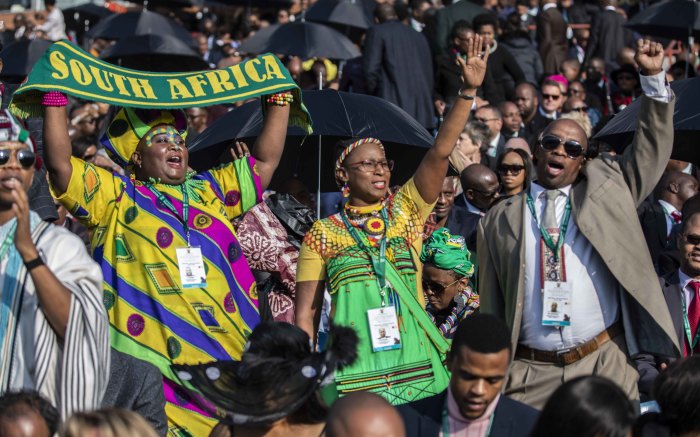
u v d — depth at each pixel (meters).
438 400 5.61
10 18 21.45
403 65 14.62
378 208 7.12
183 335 6.90
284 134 7.62
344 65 16.20
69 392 5.43
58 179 6.88
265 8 20.97
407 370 6.80
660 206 10.05
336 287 6.91
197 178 7.46
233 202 7.47
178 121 7.48
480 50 6.93
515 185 10.38
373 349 6.77
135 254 7.00
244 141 9.16
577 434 4.68
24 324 5.58
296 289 7.07
